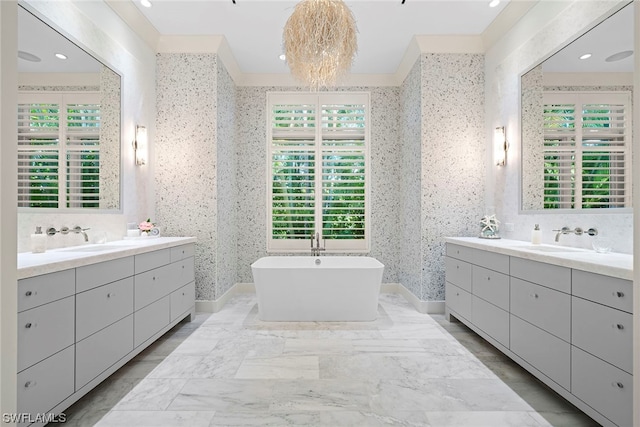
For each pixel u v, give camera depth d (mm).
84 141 2590
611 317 1488
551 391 2033
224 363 2410
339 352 2613
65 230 2354
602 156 2188
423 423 1710
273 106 4660
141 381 2141
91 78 2674
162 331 2758
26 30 2082
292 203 4664
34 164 2133
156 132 3736
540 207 2795
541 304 1985
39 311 1505
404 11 3246
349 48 2422
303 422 1712
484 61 3732
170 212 3736
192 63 3732
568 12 2500
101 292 1962
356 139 4727
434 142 3729
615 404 1468
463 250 3090
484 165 3721
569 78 2486
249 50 4016
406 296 4324
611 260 1674
